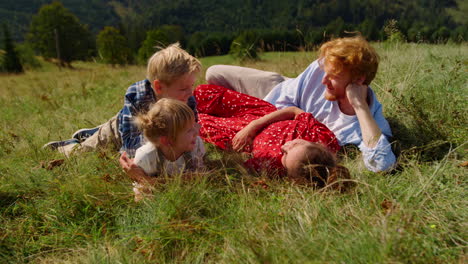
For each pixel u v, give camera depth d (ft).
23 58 157.99
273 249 5.11
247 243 5.31
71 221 6.80
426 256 4.87
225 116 10.54
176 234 5.91
